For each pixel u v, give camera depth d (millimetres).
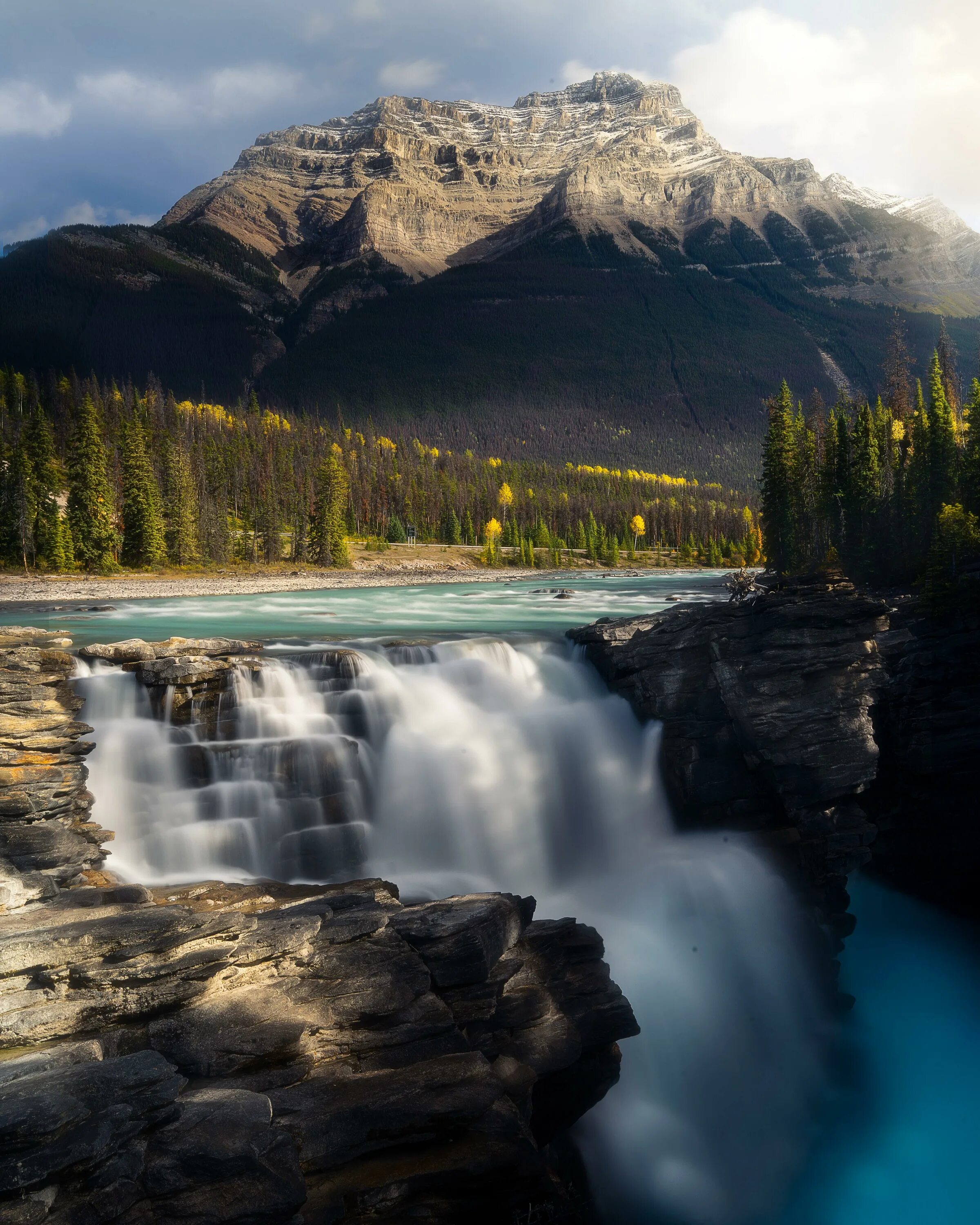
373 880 19234
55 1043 11781
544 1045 15961
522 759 27625
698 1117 21016
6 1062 10969
